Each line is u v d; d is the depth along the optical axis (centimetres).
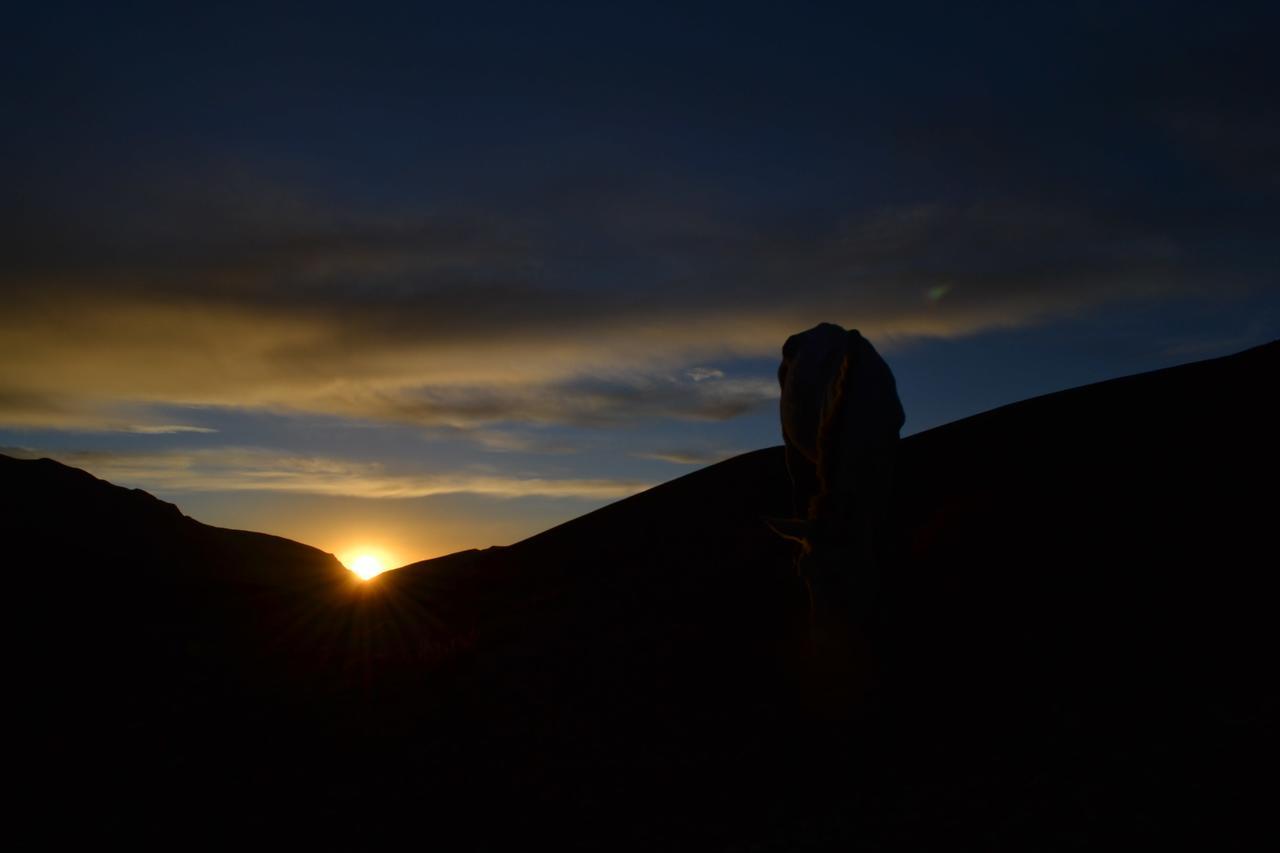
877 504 779
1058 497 1148
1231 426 1202
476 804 828
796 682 963
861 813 619
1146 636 796
